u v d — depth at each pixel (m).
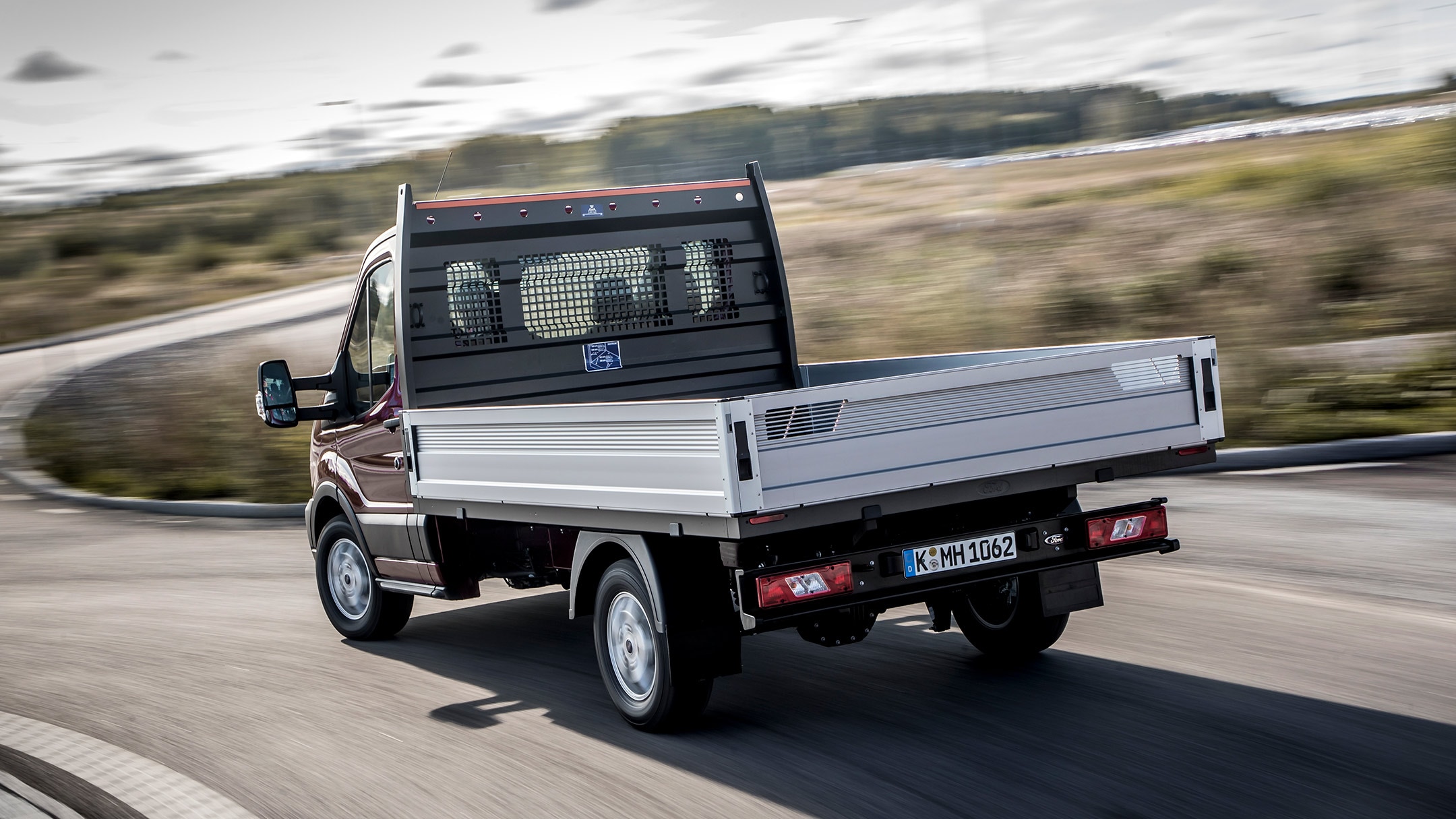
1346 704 5.16
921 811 4.35
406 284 6.67
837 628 5.30
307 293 51.31
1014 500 5.54
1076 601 5.61
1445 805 4.14
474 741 5.44
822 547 5.11
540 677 6.45
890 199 52.62
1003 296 20.77
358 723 5.79
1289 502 9.28
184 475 15.30
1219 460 10.95
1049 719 5.22
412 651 7.19
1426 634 6.07
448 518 6.59
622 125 62.97
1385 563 7.42
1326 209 24.50
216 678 6.78
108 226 86.44
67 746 5.68
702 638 5.14
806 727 5.35
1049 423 4.99
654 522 4.90
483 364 6.88
